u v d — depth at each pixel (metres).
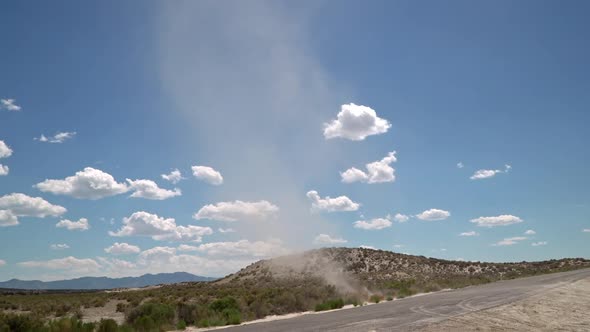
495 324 19.09
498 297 31.50
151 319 25.53
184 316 28.56
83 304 51.94
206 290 65.81
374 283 66.75
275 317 29.53
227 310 29.75
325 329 18.44
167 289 76.44
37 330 23.25
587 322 20.36
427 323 19.12
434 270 101.31
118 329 23.58
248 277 98.69
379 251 115.06
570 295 32.66
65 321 23.23
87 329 23.16
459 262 111.25
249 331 19.50
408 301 34.50
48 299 64.50
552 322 20.27
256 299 35.34
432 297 37.31
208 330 22.77
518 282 54.19
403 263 105.56
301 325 20.80
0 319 23.28
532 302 27.22
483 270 103.50
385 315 23.39
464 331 17.16
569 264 118.69
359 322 20.47
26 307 48.81
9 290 104.00
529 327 18.72
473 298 31.72
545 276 68.06
